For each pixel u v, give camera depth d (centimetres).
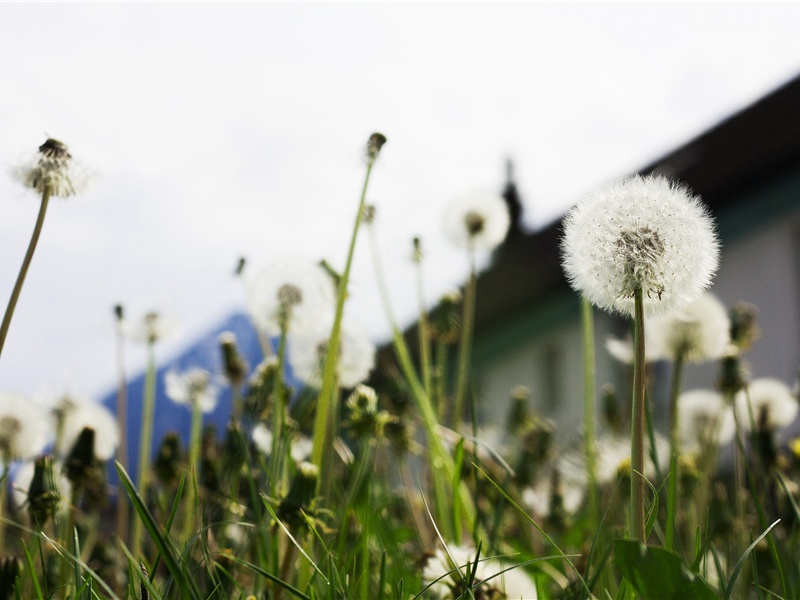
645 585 24
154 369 63
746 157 205
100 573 47
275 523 37
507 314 260
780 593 42
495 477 64
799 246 196
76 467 49
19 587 34
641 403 27
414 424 67
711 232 30
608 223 30
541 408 258
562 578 47
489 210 67
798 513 39
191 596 27
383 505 47
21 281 32
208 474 55
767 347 199
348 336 55
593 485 53
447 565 38
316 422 39
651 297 29
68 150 33
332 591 32
